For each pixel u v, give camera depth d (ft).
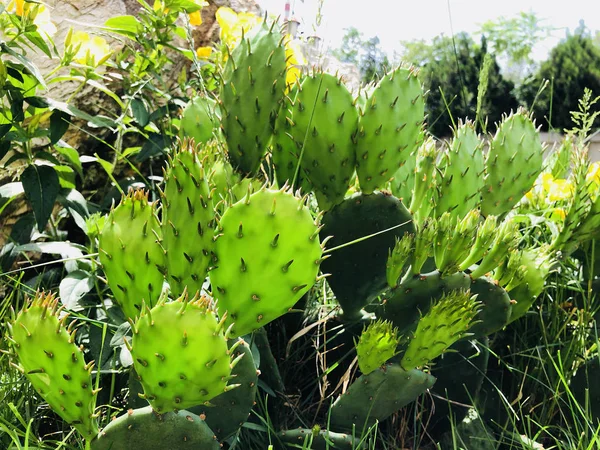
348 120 2.75
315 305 3.30
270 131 2.78
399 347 2.75
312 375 3.17
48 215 3.41
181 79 4.63
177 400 1.88
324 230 2.87
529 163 3.30
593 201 3.28
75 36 3.76
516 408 3.21
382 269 2.90
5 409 2.65
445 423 3.05
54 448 2.45
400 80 2.79
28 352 1.90
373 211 2.83
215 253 2.04
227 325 2.09
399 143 2.78
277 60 2.73
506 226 2.70
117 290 2.19
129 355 2.32
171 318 1.78
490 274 2.95
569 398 3.05
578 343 3.25
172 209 2.07
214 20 5.78
